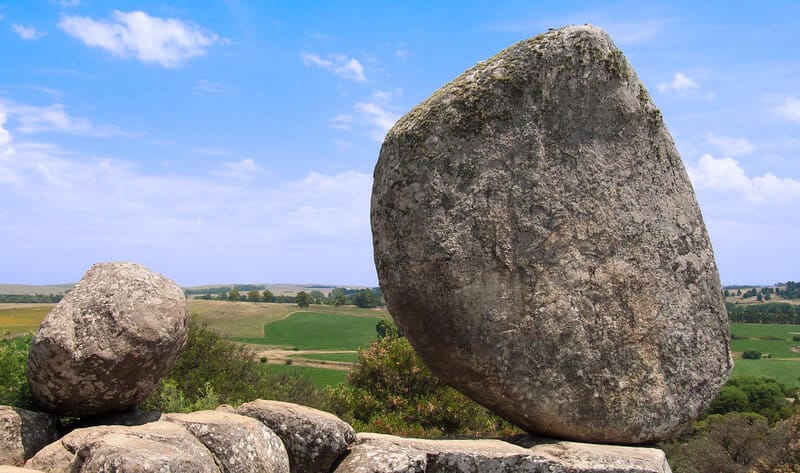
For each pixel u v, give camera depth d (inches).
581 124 203.3
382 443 191.3
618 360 199.9
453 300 192.4
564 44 202.1
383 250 197.8
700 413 206.7
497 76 198.1
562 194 200.1
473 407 406.0
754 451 839.7
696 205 216.2
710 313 211.8
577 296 198.8
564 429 197.8
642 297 204.2
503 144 197.0
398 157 195.6
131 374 179.8
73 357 172.7
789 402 1224.2
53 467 163.2
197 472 153.9
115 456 146.0
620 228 204.5
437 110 196.2
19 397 191.8
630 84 207.9
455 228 192.7
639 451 190.5
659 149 211.8
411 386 428.1
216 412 194.9
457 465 183.2
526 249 196.4
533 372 194.2
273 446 182.9
